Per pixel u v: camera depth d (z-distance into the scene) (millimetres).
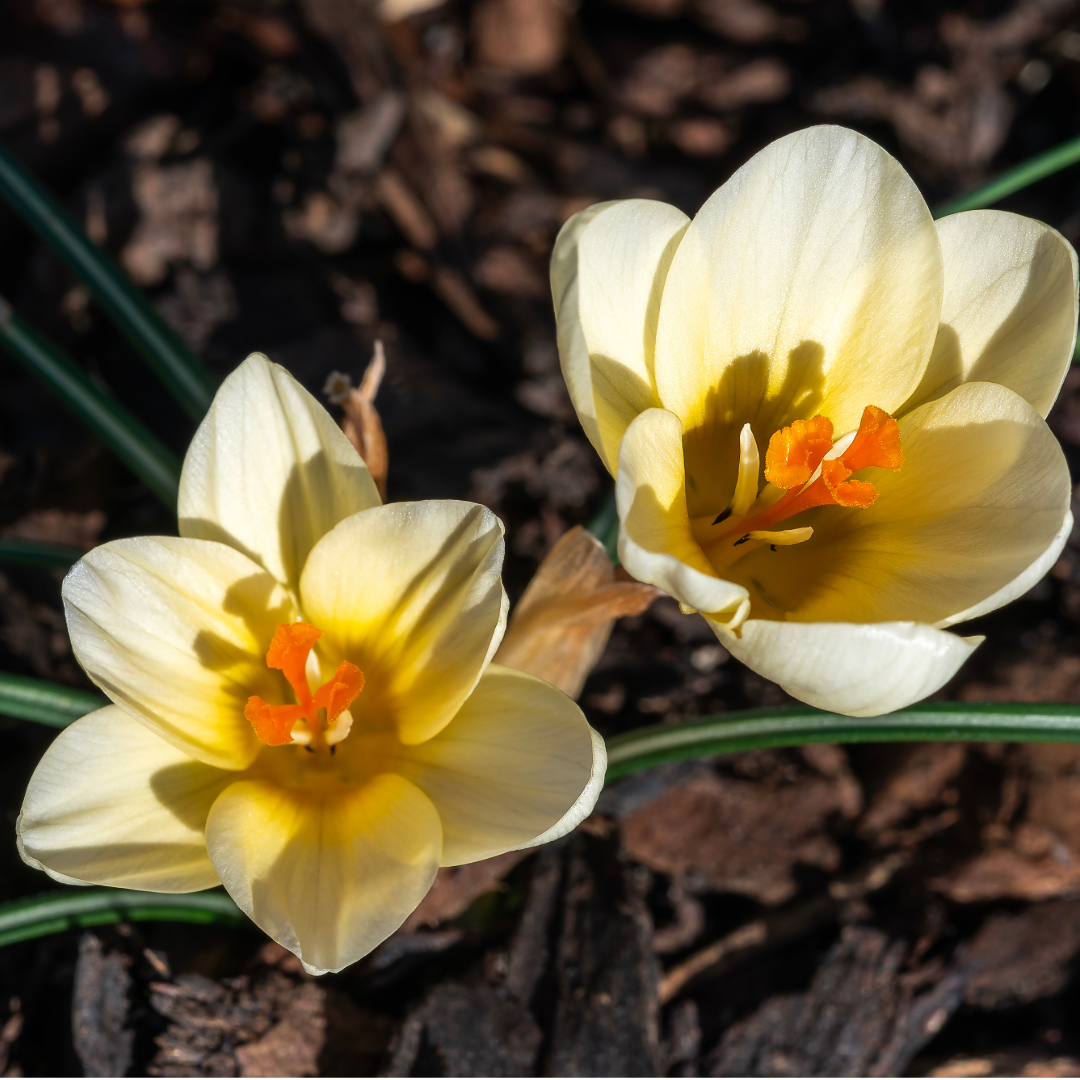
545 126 636
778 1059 487
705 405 454
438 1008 476
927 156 621
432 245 566
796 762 504
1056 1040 499
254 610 449
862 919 498
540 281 568
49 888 486
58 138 573
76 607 441
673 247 447
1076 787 500
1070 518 438
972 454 448
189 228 553
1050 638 517
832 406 457
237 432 448
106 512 524
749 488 454
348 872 440
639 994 479
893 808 505
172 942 476
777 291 453
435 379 539
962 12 658
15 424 535
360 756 452
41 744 497
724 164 633
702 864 500
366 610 450
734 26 671
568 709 441
